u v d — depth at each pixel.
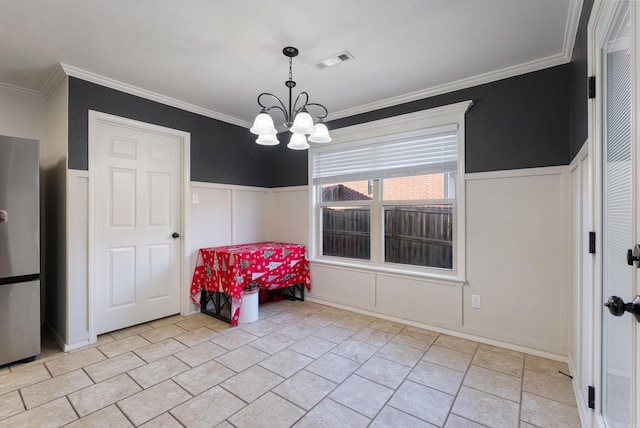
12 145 2.26
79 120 2.60
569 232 2.31
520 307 2.54
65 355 2.45
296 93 3.06
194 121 3.48
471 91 2.78
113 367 2.26
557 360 2.37
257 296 3.26
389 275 3.26
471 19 1.92
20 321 2.29
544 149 2.43
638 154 0.86
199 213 3.52
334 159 3.76
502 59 2.41
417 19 1.92
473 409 1.80
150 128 3.09
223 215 3.78
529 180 2.49
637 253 0.85
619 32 1.13
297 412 1.77
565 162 2.34
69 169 2.54
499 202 2.63
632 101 0.90
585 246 1.71
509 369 2.24
